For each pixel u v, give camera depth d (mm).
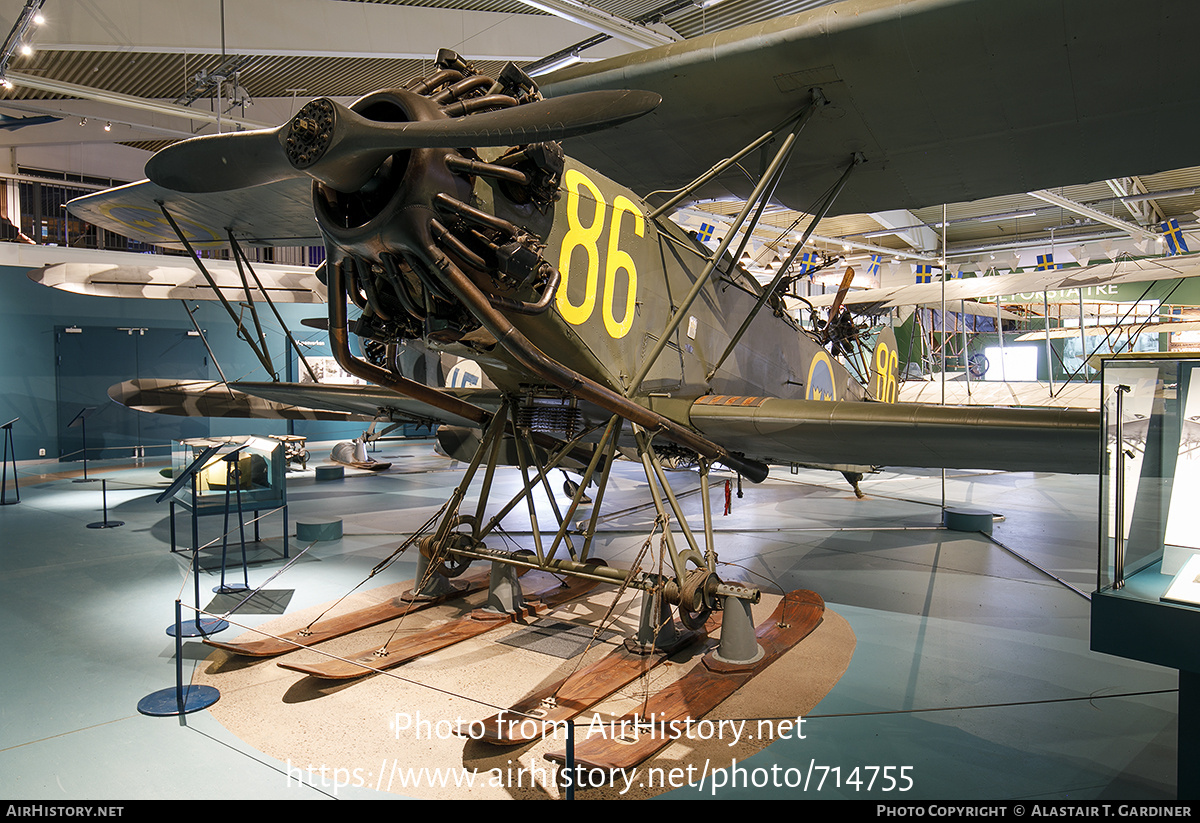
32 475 10133
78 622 4176
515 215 2871
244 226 4902
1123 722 2986
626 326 3742
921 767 2619
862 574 5328
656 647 3670
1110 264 11625
